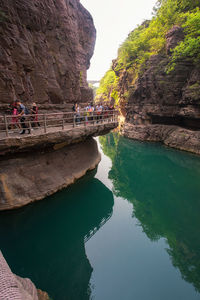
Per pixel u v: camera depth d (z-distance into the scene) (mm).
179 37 23047
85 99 22891
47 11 14148
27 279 4238
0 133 9133
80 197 11281
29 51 12383
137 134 28953
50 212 9477
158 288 6297
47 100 14086
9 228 8016
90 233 8969
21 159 8828
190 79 20594
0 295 2209
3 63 10344
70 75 17344
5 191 7945
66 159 11508
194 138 20344
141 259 7598
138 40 31031
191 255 7762
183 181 14703
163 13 27078
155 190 13578
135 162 19453
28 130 9242
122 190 13539
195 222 9898
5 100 10430
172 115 23812
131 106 31625
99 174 15039
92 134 12781
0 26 10250
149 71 25797
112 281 6574
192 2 23656
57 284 6297
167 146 23781
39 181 9289
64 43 16656
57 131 9453
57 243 8055
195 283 6512
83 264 7227
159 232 9172
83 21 24812
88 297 5945
